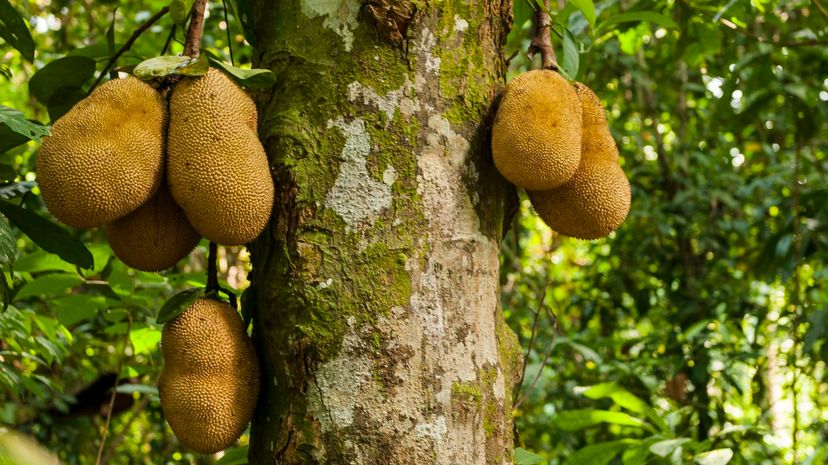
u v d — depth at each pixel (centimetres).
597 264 962
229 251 855
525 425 871
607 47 785
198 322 377
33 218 399
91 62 407
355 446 363
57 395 670
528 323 892
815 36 648
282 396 371
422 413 365
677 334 779
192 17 389
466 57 382
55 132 371
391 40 377
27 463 213
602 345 786
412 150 374
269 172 374
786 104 713
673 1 618
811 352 707
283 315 371
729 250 910
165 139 376
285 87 380
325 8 380
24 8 845
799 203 741
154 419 854
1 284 415
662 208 845
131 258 384
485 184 382
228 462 432
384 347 366
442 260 372
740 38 711
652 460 496
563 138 381
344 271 369
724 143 910
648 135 1002
